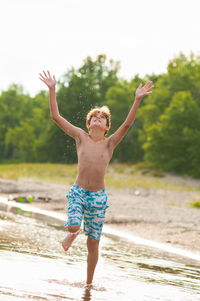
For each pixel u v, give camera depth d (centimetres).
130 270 477
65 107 3897
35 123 8156
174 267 532
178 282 443
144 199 1655
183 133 3947
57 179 2566
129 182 2669
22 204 1192
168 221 1072
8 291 327
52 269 424
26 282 362
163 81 4844
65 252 534
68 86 4497
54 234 677
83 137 423
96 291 367
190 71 4719
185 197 2047
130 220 1041
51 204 1248
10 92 9044
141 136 4659
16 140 7812
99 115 424
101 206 410
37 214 980
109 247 641
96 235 412
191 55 4791
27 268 413
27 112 8969
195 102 4138
